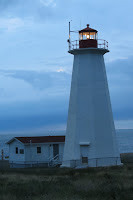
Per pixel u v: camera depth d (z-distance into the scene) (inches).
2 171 1348.4
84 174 1125.7
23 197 746.2
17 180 991.0
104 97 1483.8
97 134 1435.8
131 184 846.5
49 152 1797.5
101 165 1416.1
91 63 1481.3
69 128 1496.1
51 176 1133.7
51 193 776.3
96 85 1473.9
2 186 877.8
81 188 815.1
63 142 1823.3
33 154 1764.3
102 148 1438.2
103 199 716.0
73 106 1488.7
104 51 1509.6
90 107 1449.3
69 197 723.4
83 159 1437.0
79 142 1445.6
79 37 1517.0
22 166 1756.9
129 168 1285.7
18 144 1795.0
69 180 969.5
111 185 831.1
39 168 1517.0
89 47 1472.7
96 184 860.0
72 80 1520.7
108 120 1475.1
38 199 715.4
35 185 880.9
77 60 1508.4
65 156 1497.3
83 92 1470.2
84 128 1446.9
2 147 5629.9
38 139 1831.9
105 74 1524.4
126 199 716.0
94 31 1509.6
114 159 1460.4
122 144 5964.6
